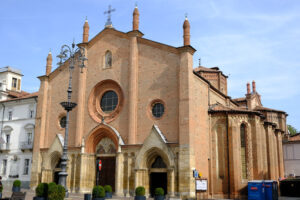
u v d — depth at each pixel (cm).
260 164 3716
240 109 3794
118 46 3888
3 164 4884
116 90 3838
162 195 2836
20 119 4862
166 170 3241
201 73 5506
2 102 5106
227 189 3472
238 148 3559
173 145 3173
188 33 3366
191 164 3069
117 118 3681
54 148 4025
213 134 3659
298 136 6128
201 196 3162
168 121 3316
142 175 3294
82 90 4022
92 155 3816
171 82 3378
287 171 5912
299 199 3869
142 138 3450
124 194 3350
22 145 4650
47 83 4450
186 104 3194
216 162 3581
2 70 6331
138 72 3647
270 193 3197
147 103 3500
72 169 3838
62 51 2916
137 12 3806
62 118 4231
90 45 4162
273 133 4909
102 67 3978
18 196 2403
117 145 3578
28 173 4516
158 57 3528
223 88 5803
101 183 3709
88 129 3891
